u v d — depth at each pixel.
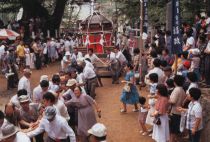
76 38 27.98
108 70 20.17
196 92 8.07
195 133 8.30
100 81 17.95
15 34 25.22
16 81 18.59
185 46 13.93
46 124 7.10
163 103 8.79
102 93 16.42
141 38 16.31
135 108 13.17
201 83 11.61
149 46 18.50
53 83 9.58
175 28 10.45
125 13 25.61
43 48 26.36
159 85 8.91
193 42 13.29
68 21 46.12
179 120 8.97
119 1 26.45
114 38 23.11
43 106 7.86
